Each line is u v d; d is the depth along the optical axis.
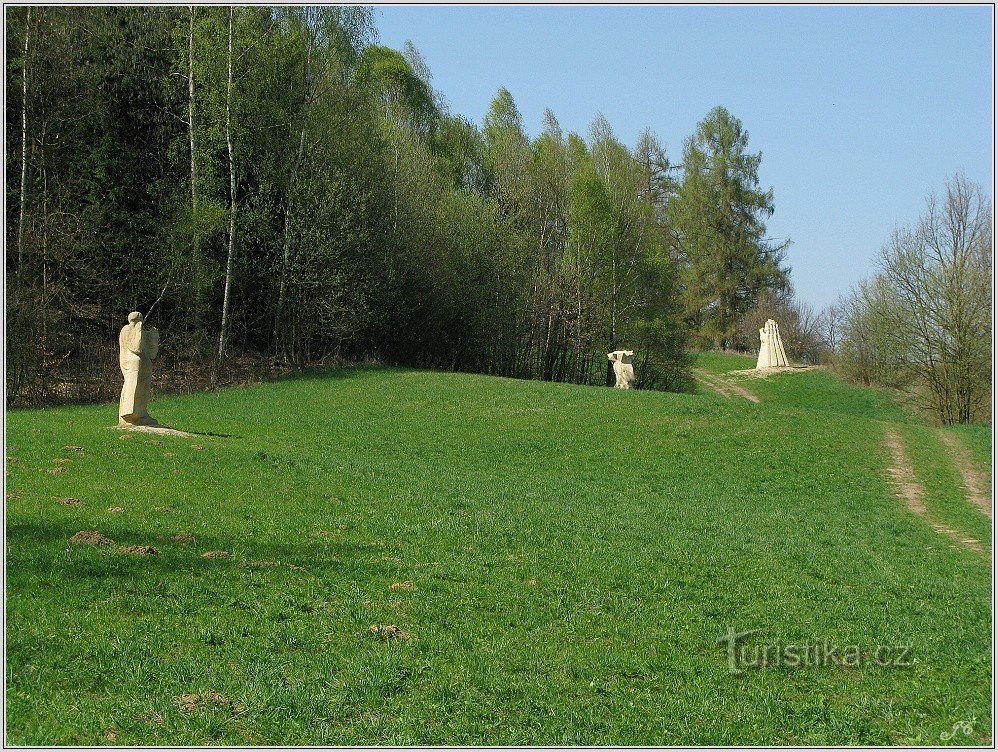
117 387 51.44
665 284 77.88
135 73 57.72
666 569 19.34
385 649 13.51
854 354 83.38
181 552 17.09
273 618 14.30
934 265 56.62
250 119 57.91
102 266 55.00
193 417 42.44
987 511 30.88
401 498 24.94
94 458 25.83
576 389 53.94
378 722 11.40
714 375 93.94
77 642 12.63
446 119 89.12
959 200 56.16
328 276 60.44
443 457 36.72
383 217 65.94
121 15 58.34
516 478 32.22
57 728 10.54
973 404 56.09
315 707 11.56
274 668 12.50
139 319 33.19
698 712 12.40
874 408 77.25
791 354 112.75
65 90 56.47
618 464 36.69
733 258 110.19
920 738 12.09
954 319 55.81
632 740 11.50
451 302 71.00
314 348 65.81
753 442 40.50
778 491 32.69
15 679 11.51
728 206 110.06
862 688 13.71
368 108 66.12
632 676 13.48
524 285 74.06
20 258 48.62
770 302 111.94
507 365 75.88
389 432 41.28
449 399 49.97
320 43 62.19
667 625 15.80
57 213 51.50
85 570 15.38
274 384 54.44
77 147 56.41
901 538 25.64
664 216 108.75
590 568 18.95
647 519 25.16
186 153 58.44
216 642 13.27
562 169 79.25
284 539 19.03
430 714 11.73
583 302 74.50
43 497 20.28
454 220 71.31
